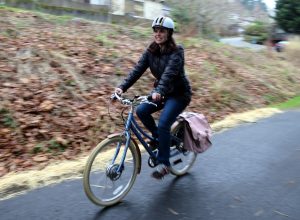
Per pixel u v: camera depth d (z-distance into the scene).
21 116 5.75
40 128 5.68
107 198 4.18
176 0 15.45
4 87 6.21
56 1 13.40
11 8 10.14
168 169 4.50
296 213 4.14
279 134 7.15
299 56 16.12
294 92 11.60
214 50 12.61
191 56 11.09
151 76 8.30
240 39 26.55
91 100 6.74
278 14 33.03
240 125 7.70
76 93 6.73
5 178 4.60
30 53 7.35
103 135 6.02
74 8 13.28
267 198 4.46
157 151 4.50
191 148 4.82
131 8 21.02
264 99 10.04
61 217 3.89
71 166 5.05
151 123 4.43
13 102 5.96
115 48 9.15
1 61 6.86
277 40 25.27
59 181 4.69
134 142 4.32
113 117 6.46
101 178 4.16
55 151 5.41
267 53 15.41
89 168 3.93
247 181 4.93
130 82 4.37
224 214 4.07
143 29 12.00
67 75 7.07
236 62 12.20
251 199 4.43
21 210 4.00
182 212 4.09
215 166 5.40
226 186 4.76
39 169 4.94
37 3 12.15
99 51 8.58
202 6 15.63
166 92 4.10
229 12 18.48
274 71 12.88
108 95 7.08
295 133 7.26
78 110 6.34
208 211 4.12
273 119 8.32
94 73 7.57
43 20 9.72
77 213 3.98
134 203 4.24
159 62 4.24
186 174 5.09
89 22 10.90
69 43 8.54
